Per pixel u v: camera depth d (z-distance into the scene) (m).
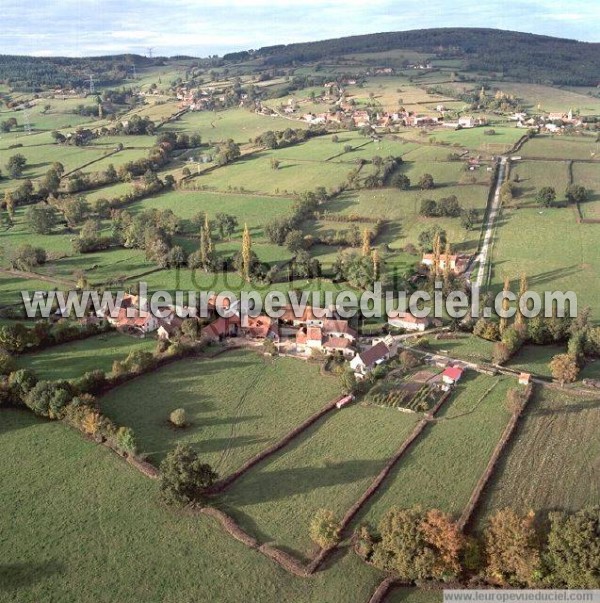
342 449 90.06
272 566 69.19
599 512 66.56
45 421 95.12
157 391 105.56
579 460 85.75
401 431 93.88
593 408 98.88
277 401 103.12
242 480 83.69
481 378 109.69
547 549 65.69
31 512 76.62
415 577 67.06
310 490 81.50
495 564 66.00
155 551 71.12
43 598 65.00
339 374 110.25
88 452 88.19
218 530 74.38
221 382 109.00
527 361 116.88
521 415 96.88
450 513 75.88
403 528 67.81
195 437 92.88
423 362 116.25
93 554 70.56
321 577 67.94
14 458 86.69
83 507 77.62
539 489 79.94
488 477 81.94
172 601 64.88
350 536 73.31
